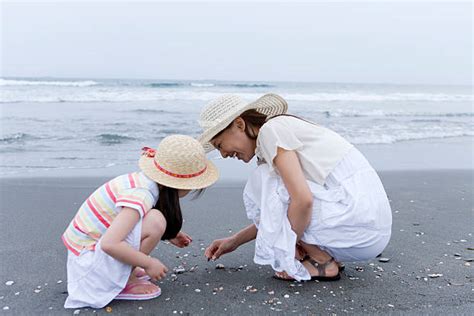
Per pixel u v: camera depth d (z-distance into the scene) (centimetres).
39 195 473
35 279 271
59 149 708
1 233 353
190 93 1772
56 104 1320
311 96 2178
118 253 223
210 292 253
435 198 484
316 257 268
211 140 263
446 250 326
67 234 241
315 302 242
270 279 272
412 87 4431
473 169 668
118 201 227
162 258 306
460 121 1273
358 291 256
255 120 261
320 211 252
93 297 233
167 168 235
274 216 251
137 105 1359
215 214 413
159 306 236
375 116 1311
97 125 920
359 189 254
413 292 255
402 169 651
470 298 248
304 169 260
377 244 259
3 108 1165
